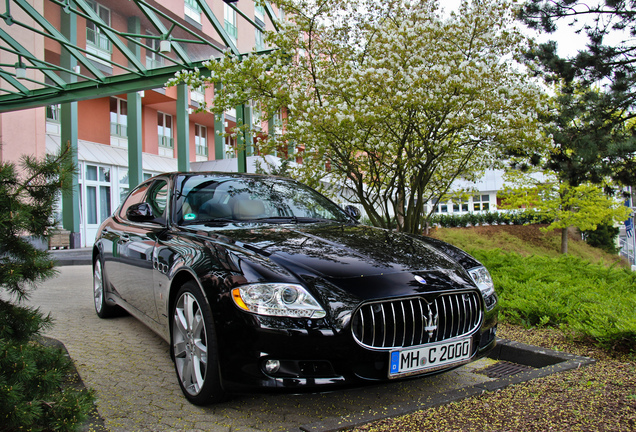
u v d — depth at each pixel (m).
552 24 9.77
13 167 2.40
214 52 12.52
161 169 22.02
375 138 6.57
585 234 32.19
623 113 10.05
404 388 3.03
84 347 3.90
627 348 3.55
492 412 2.37
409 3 6.72
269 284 2.38
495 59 6.63
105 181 18.86
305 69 7.45
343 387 2.30
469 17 6.44
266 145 7.56
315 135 6.22
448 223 34.41
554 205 19.94
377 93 5.93
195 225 3.36
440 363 2.54
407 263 2.72
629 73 9.57
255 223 3.43
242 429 2.40
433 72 5.71
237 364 2.33
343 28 7.38
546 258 7.64
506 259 7.28
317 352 2.28
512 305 4.61
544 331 4.23
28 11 10.03
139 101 17.38
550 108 9.78
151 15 9.99
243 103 7.56
